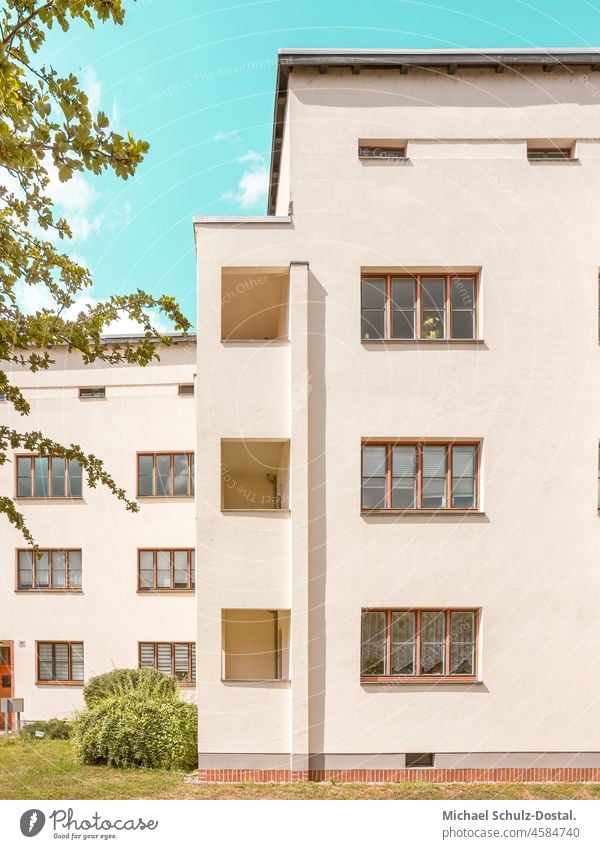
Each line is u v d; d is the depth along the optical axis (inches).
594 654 435.8
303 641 429.4
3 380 381.4
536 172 459.2
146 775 439.8
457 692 432.1
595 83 462.9
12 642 702.5
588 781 427.5
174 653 687.7
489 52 450.0
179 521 697.6
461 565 440.1
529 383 450.9
